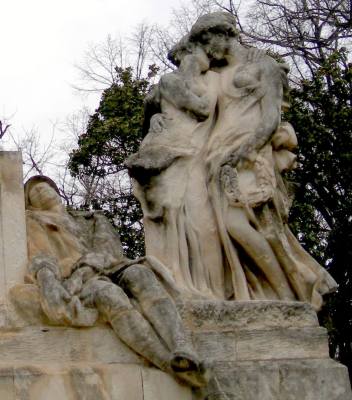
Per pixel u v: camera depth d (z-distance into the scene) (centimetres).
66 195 2212
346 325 1964
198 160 1211
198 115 1221
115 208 2047
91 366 1093
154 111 1252
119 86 2005
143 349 1101
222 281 1185
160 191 1195
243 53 1259
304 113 1927
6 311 1101
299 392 1130
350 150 1928
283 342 1149
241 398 1114
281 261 1193
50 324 1102
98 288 1112
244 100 1231
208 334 1131
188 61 1248
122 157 1989
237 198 1186
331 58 1973
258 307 1154
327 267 1975
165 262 1180
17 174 1150
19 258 1132
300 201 1947
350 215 1958
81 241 1195
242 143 1209
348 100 1975
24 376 1070
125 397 1091
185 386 1102
